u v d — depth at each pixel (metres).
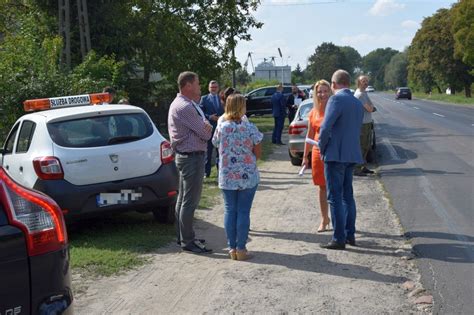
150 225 7.96
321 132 6.36
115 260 6.27
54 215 3.27
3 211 3.07
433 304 4.90
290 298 5.12
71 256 6.40
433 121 28.11
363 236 7.10
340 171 6.46
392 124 27.12
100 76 16.91
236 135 6.20
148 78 23.41
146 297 5.24
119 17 21.27
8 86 13.58
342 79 6.46
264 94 33.91
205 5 24.36
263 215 8.45
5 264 3.01
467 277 5.52
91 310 4.95
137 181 7.21
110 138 7.21
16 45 14.99
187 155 6.52
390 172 12.05
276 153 16.61
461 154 14.47
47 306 3.13
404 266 5.93
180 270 5.98
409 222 7.71
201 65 24.83
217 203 9.41
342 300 5.04
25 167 7.20
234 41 25.11
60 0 20.05
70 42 20.30
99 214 7.05
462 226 7.40
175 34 22.78
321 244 6.80
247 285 5.47
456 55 58.59
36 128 7.30
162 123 23.86
